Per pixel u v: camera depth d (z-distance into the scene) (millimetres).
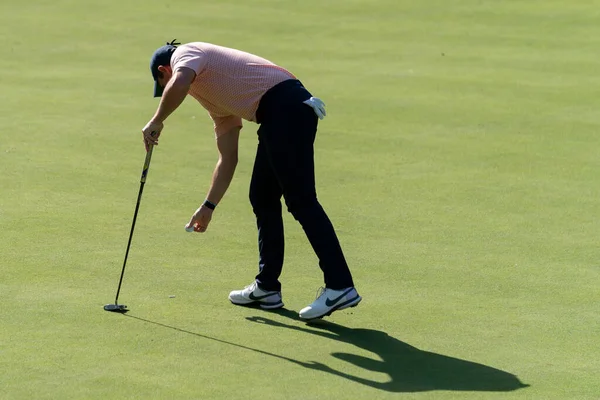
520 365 16672
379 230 24484
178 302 19484
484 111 37625
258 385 15633
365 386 15695
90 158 30719
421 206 26578
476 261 22266
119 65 45375
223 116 19375
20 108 37312
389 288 20547
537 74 43562
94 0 60031
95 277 20688
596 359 16938
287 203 18484
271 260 19219
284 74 18344
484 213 25969
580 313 19156
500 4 57969
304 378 15984
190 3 59219
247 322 18594
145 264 21641
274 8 57781
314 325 18500
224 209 26016
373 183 28781
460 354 17156
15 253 22000
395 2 58906
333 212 25953
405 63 45906
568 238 23922
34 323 18062
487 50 48281
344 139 33812
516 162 31062
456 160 31297
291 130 17922
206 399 15047
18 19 54969
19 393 15094
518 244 23469
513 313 19156
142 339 17484
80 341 17281
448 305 19578
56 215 24953
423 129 35188
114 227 24172
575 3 57781
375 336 17953
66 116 36219
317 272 21578
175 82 17688
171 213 25500
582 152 32156
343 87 41438
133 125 35125
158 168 29812
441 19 54938
